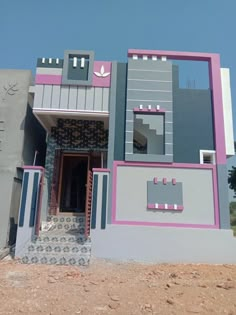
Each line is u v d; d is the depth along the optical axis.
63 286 7.14
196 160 11.64
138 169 11.41
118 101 12.02
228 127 12.10
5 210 11.51
